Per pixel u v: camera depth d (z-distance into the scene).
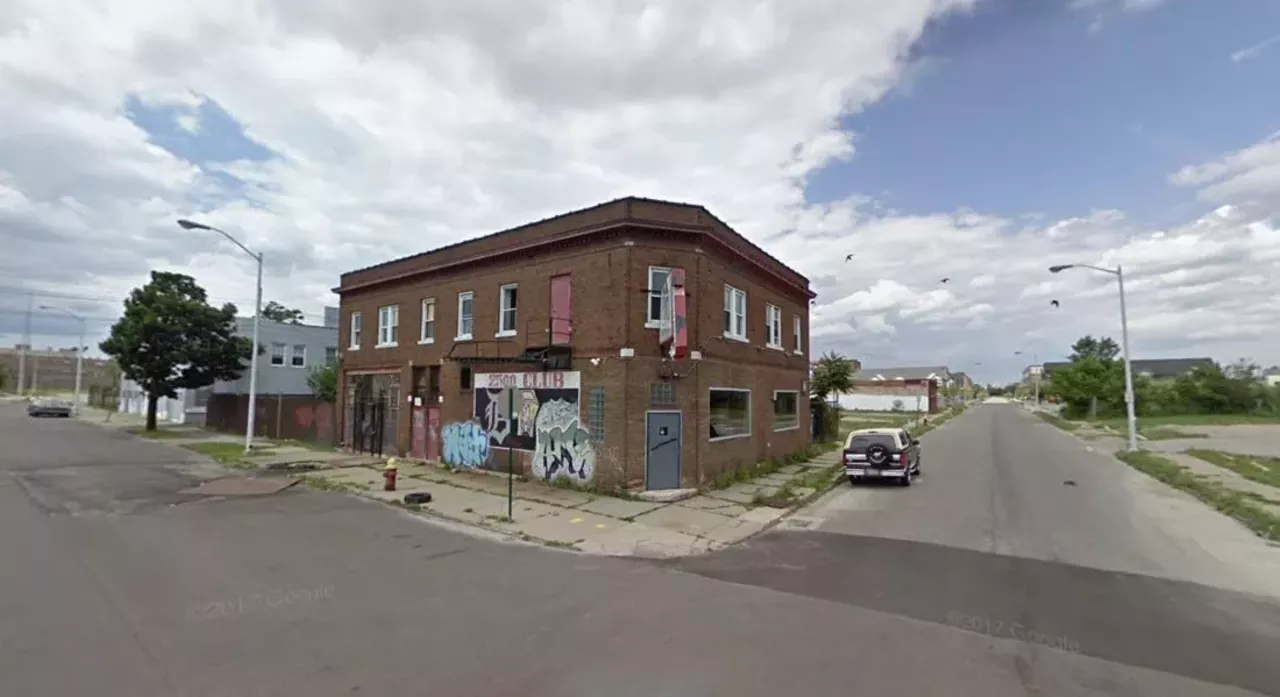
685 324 15.90
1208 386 52.31
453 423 20.20
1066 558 9.99
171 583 7.99
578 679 5.42
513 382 18.31
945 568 9.41
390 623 6.75
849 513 14.06
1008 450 28.88
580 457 16.45
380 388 23.75
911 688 5.31
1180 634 6.69
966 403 129.75
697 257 16.72
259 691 5.07
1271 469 19.95
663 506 14.33
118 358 33.81
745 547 10.84
